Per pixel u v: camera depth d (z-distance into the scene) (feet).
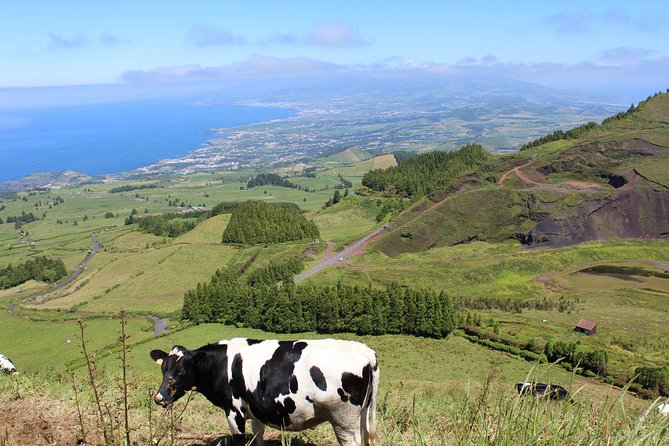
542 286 307.78
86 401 40.29
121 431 31.42
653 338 195.11
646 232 394.52
